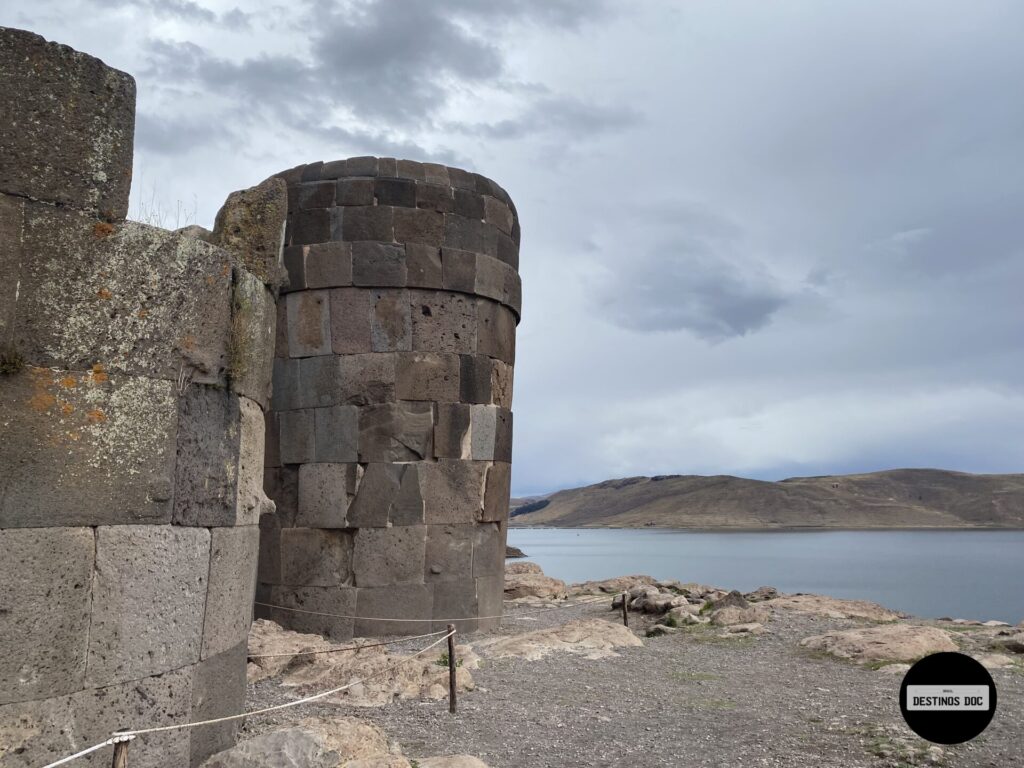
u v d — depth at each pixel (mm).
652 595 16016
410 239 12984
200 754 5727
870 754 6793
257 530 6758
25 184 4887
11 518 4711
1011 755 6656
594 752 7051
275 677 9789
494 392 13539
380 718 8047
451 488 12891
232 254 6352
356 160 13148
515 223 14453
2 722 4566
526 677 9820
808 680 9828
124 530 5188
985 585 44625
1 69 4832
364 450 12711
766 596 18375
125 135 5332
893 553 91250
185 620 5574
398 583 12547
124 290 5285
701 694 9133
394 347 12852
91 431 5070
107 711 5031
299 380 13031
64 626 4855
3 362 4734
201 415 5777
